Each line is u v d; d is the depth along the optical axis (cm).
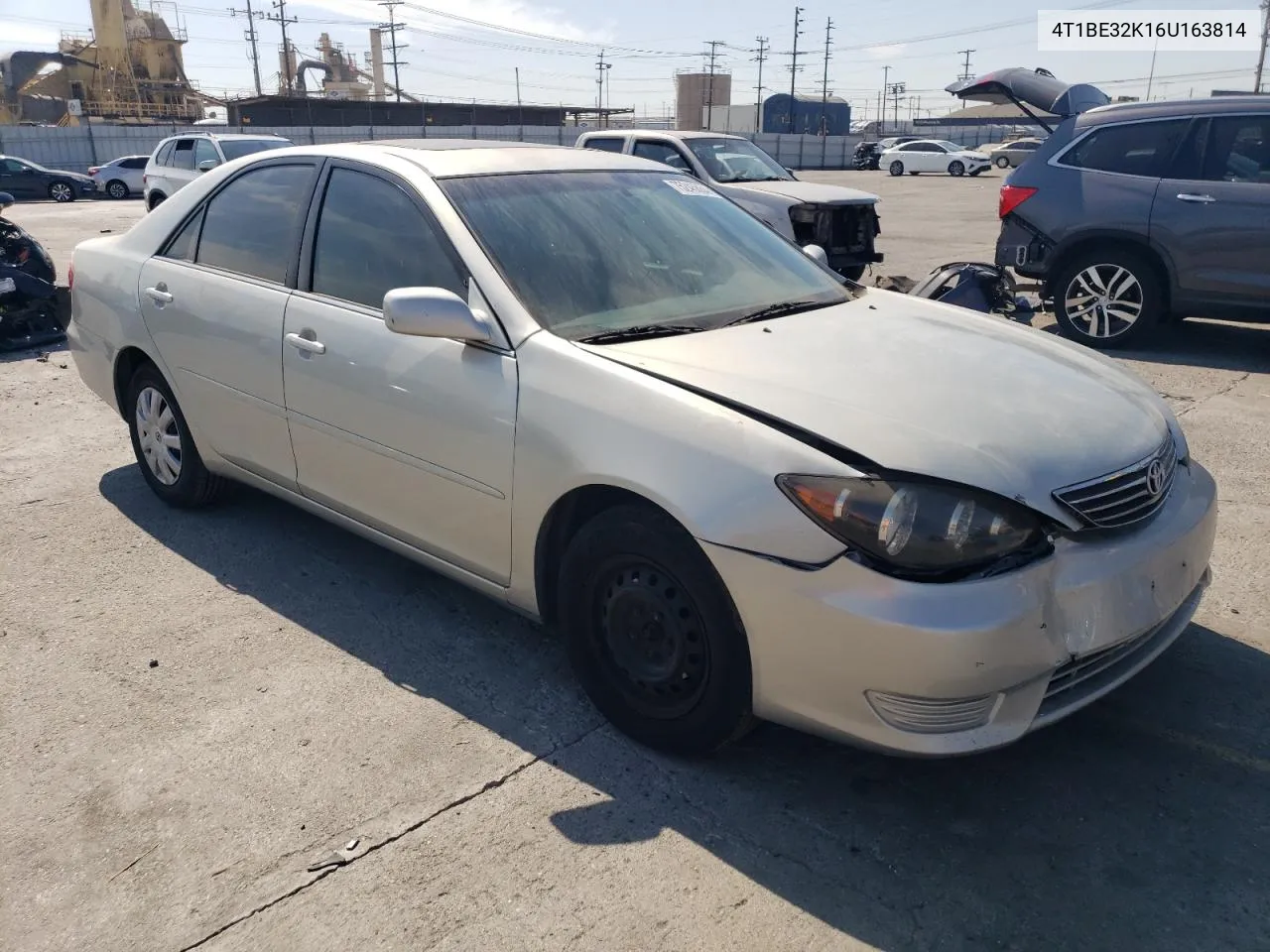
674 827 260
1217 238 710
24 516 466
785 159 6050
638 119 8956
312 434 367
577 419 279
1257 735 293
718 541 250
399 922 230
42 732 302
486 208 334
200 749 293
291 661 340
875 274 1168
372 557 422
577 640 299
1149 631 267
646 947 222
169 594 389
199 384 416
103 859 251
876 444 244
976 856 249
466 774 281
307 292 370
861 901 235
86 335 481
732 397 263
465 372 308
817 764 285
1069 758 285
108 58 5844
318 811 266
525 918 231
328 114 4947
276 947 224
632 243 349
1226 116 714
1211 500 297
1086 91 884
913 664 231
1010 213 809
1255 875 241
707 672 266
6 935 228
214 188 428
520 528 300
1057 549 246
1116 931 225
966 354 306
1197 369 719
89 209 2433
